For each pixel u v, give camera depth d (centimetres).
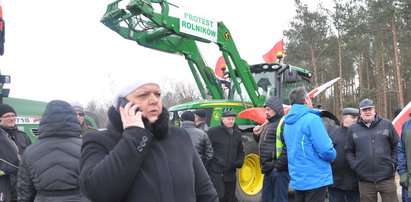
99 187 144
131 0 512
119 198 150
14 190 334
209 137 512
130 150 146
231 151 508
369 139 420
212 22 598
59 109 274
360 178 425
